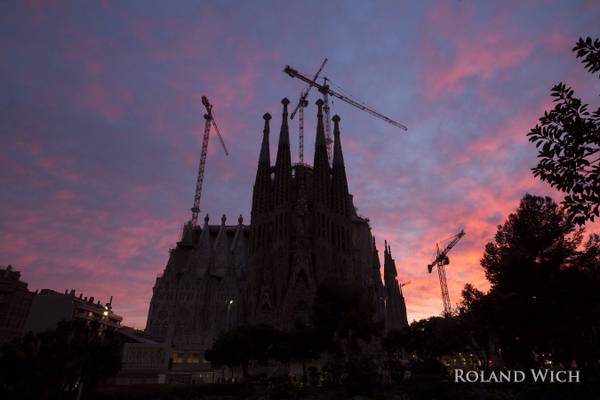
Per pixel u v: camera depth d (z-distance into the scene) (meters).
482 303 35.41
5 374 26.50
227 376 88.25
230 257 135.38
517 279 30.92
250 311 101.69
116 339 34.09
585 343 29.98
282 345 57.09
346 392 36.88
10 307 71.56
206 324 116.00
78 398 29.69
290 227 108.69
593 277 27.84
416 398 33.22
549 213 31.95
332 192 124.38
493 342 52.91
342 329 61.91
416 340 76.50
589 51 9.64
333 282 67.50
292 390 41.59
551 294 28.73
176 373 64.38
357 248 127.25
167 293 121.56
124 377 50.66
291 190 116.56
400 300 147.88
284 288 99.81
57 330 31.92
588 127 9.55
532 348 34.75
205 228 148.25
